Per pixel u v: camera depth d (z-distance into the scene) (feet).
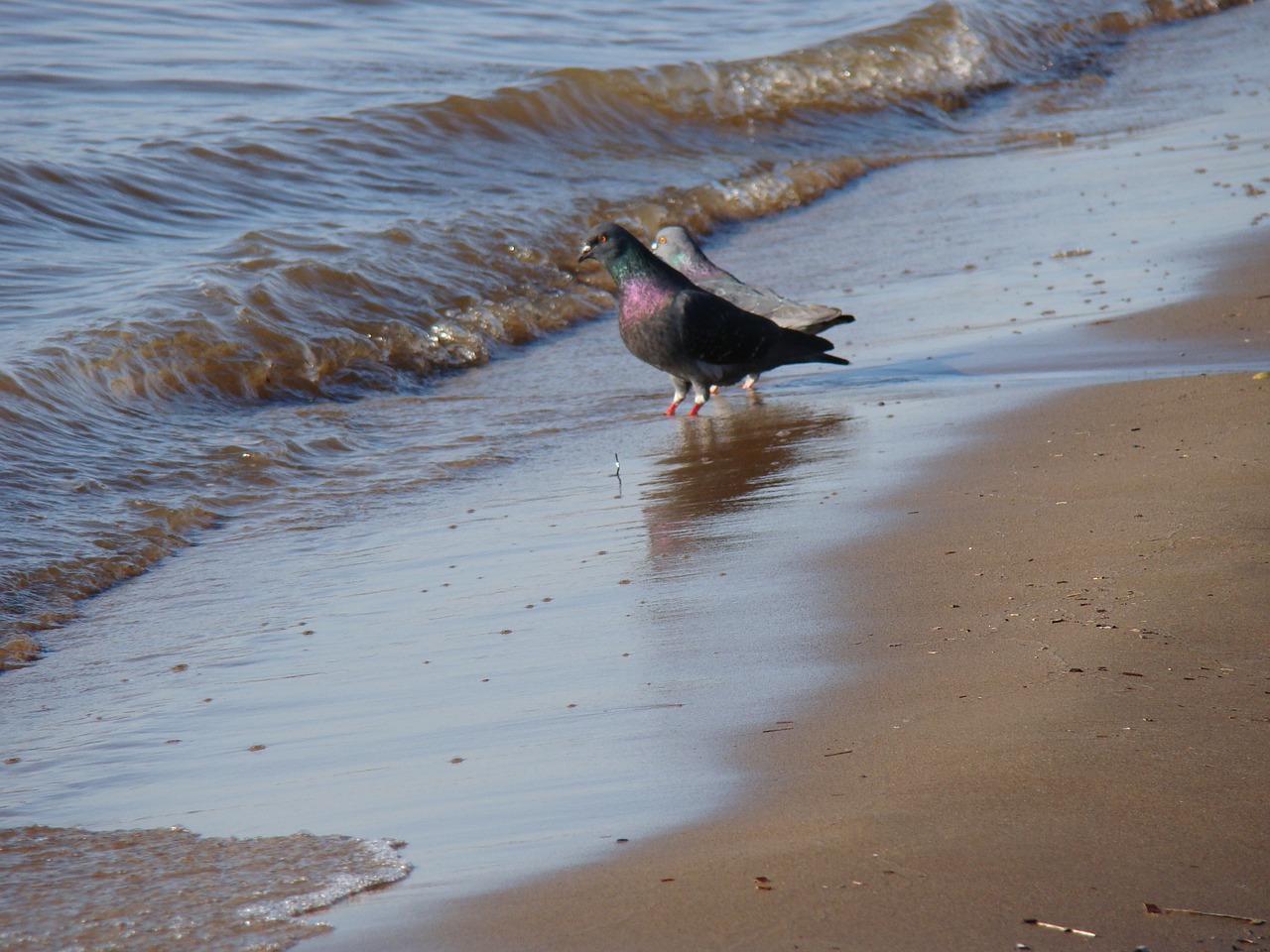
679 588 29.94
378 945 16.37
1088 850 16.93
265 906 17.52
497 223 74.59
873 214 82.53
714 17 136.77
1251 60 123.65
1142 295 57.11
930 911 15.90
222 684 27.35
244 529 39.34
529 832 19.07
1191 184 78.28
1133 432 38.24
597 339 64.64
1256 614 24.06
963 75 119.55
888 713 21.80
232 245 65.87
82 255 63.82
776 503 36.27
